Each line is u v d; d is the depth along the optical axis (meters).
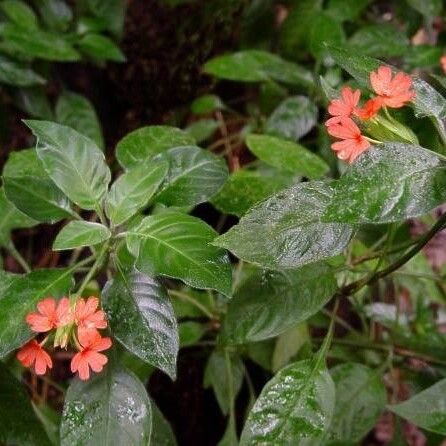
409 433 1.29
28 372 1.06
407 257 0.59
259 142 0.87
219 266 0.53
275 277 0.63
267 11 1.16
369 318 0.95
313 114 1.01
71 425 0.57
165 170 0.61
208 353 0.93
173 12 1.22
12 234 1.17
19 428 0.66
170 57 1.21
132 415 0.57
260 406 0.60
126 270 0.58
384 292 1.04
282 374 0.61
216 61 1.05
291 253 0.49
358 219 0.44
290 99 1.02
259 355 0.82
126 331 0.55
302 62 1.15
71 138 0.63
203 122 1.08
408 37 1.16
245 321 0.62
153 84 1.22
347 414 0.71
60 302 0.54
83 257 1.05
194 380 1.00
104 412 0.57
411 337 0.88
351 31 1.18
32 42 0.99
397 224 0.66
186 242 0.55
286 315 0.62
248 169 1.04
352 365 0.73
